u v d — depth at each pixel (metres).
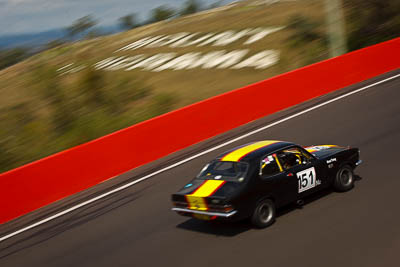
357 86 23.55
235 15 71.38
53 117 25.25
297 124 18.91
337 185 11.00
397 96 19.92
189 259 8.97
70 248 10.81
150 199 13.31
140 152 17.36
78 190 15.52
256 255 8.55
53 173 15.04
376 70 25.36
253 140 17.80
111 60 66.88
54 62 33.38
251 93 21.06
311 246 8.49
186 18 90.06
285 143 10.62
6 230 13.15
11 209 14.05
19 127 25.50
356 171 12.47
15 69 59.28
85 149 15.90
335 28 26.09
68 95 26.30
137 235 10.77
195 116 19.14
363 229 8.80
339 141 15.66
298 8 61.34
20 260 10.69
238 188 9.42
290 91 22.38
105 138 16.47
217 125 19.81
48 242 11.52
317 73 23.34
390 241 8.12
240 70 43.66
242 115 20.67
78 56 29.94
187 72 47.94
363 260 7.63
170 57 56.69
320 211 10.07
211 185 9.78
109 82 28.09
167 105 27.81
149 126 17.72
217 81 41.62
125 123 24.61
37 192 14.62
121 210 12.88
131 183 15.29
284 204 10.09
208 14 85.06
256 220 9.62
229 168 10.05
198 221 10.92
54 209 14.16
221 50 52.00
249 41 52.06
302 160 10.48
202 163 16.03
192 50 56.81
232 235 9.69
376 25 37.59
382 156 13.27
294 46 44.34
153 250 9.74
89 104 26.38
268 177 9.80
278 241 8.97
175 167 16.20
